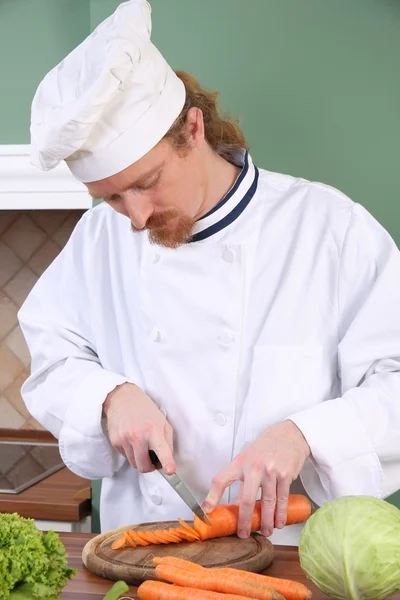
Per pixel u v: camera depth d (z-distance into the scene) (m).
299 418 1.36
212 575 1.13
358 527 1.07
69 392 1.58
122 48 1.22
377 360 1.46
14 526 1.04
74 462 1.58
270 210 1.56
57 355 1.66
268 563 1.25
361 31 1.99
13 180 2.19
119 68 1.22
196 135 1.38
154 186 1.32
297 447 1.32
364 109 2.01
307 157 2.04
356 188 2.03
